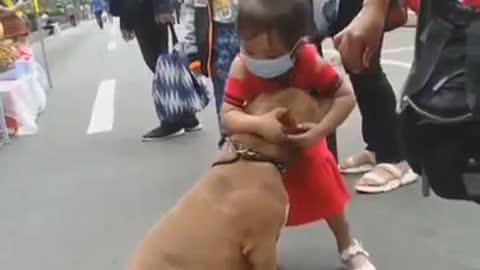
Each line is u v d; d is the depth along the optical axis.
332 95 2.33
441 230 3.65
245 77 2.38
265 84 2.37
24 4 9.12
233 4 4.11
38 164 5.80
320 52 3.16
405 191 4.26
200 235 2.07
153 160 5.58
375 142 4.41
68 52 18.12
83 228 4.11
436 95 1.91
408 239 3.55
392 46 12.37
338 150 5.29
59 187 5.02
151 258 2.10
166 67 6.19
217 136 6.25
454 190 2.02
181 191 4.67
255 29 2.22
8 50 7.43
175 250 2.07
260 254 2.07
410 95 1.98
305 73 2.33
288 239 3.67
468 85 1.83
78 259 3.64
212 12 4.40
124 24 6.24
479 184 1.96
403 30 14.31
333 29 3.93
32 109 7.76
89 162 5.70
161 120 6.32
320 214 2.96
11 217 4.42
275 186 2.11
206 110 7.39
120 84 10.59
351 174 4.59
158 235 2.13
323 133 2.21
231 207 2.07
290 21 2.22
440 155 1.97
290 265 3.35
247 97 2.38
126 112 7.98
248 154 2.14
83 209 4.46
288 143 2.14
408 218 3.83
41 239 3.99
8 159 6.09
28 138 6.96
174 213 2.16
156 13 5.90
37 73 9.02
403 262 3.29
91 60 15.36
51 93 10.05
